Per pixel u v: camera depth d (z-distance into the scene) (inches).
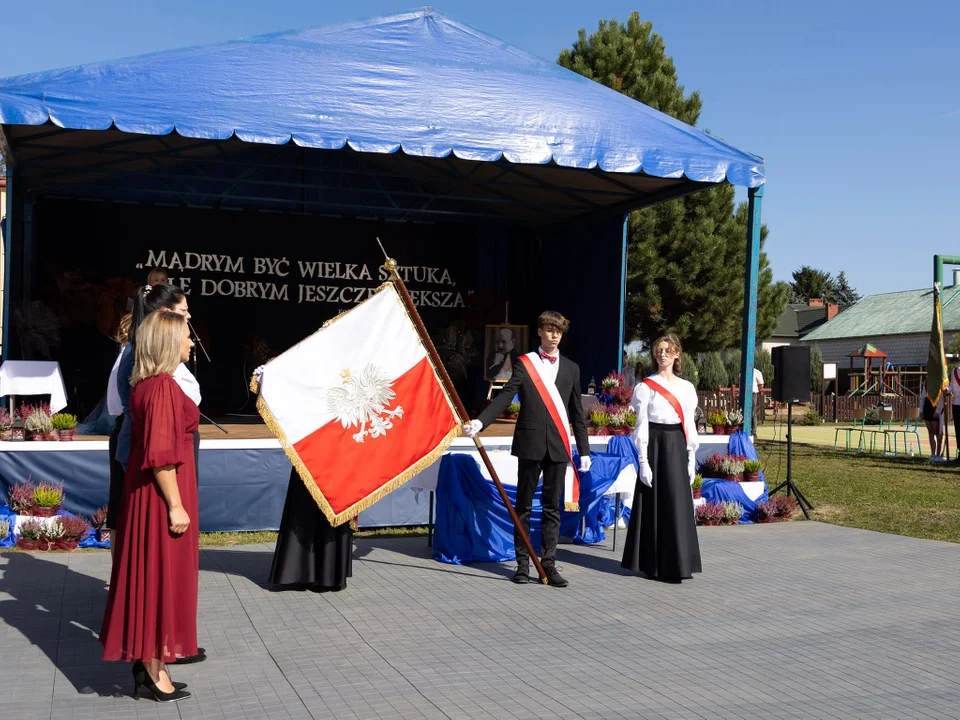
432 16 468.8
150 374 172.4
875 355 1428.4
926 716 172.9
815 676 195.8
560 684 188.1
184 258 580.1
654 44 1030.4
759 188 416.2
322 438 251.4
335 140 354.9
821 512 426.6
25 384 359.6
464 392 634.2
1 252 556.1
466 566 300.7
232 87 363.3
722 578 288.4
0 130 380.2
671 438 283.3
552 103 409.7
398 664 199.3
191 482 180.7
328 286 607.5
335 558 262.5
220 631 222.2
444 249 627.2
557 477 277.0
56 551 308.5
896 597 266.5
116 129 331.6
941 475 581.0
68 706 171.6
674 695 182.5
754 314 425.1
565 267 607.8
